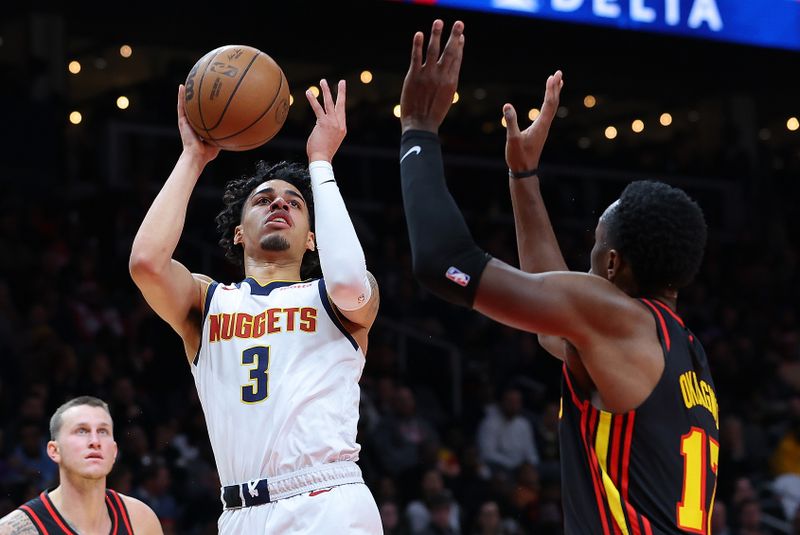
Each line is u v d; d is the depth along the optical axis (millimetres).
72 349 12125
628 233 3262
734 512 12266
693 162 20094
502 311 3098
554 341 3730
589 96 20719
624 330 3107
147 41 15172
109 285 14734
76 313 13156
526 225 3916
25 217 14734
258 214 4398
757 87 17172
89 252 14734
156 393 12945
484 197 18875
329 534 3896
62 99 16312
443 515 11312
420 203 3166
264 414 4004
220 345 4129
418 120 3291
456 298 3143
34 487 10219
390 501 11336
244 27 14586
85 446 5227
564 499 3215
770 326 17094
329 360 4098
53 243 14586
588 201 19219
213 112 4141
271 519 3932
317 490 3951
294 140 18125
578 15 14109
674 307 3365
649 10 14477
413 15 14781
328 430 4008
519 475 12242
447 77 3268
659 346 3137
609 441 3109
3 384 11812
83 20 14195
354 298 3992
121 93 19969
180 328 4223
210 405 4098
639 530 3045
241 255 4922
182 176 4152
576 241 18047
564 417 3252
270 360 4070
